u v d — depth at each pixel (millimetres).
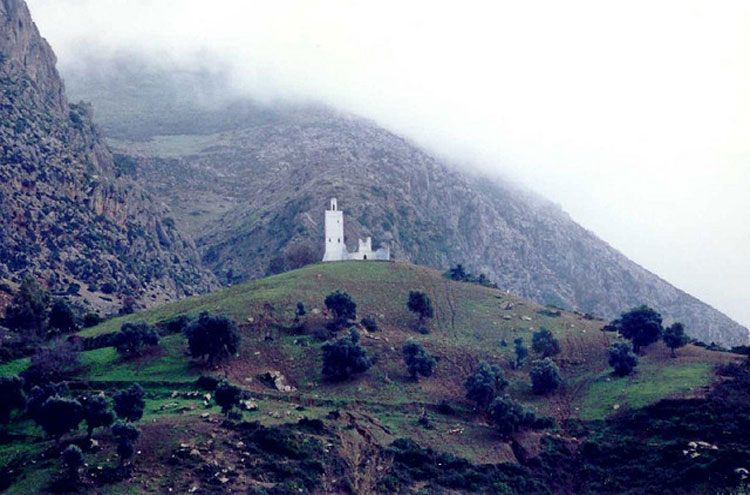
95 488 121625
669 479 146125
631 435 161875
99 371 171500
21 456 131500
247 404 156375
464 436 160625
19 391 144000
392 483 138000
